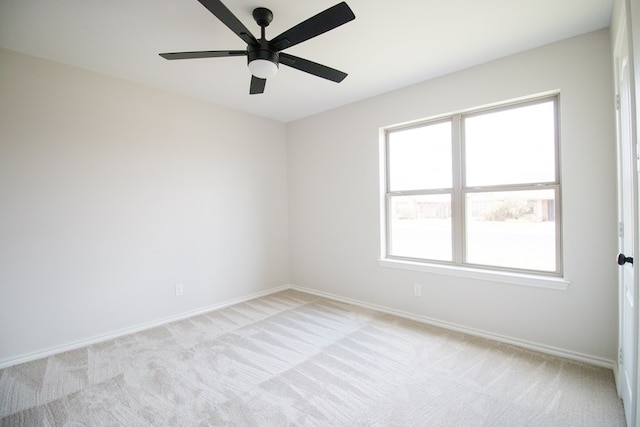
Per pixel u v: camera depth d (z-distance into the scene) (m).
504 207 2.69
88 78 2.69
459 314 2.86
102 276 2.76
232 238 3.78
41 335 2.44
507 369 2.17
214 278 3.58
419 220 3.24
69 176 2.59
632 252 1.50
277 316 3.30
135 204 2.96
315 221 4.12
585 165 2.20
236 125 3.83
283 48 1.88
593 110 2.17
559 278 2.37
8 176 2.31
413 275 3.17
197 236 3.43
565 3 1.87
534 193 2.54
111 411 1.78
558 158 2.42
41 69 2.46
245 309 3.54
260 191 4.11
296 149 4.34
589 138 2.19
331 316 3.28
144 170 3.02
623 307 1.83
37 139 2.44
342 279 3.83
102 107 2.77
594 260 2.18
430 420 1.68
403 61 2.61
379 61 2.60
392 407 1.79
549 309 2.37
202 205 3.48
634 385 1.42
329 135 3.90
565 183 2.29
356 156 3.62
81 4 1.80
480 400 1.84
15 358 2.33
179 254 3.28
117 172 2.85
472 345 2.55
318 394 1.92
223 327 3.01
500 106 2.68
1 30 2.07
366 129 3.51
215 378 2.11
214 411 1.77
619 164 1.89
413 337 2.72
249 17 1.97
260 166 4.11
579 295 2.25
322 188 4.01
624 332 1.80
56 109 2.53
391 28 2.12
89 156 2.69
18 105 2.36
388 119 3.30
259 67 1.87
